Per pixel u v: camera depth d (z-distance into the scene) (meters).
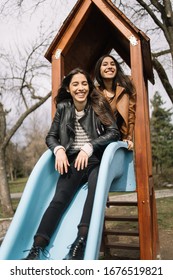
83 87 2.70
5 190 10.58
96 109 2.74
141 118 3.33
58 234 2.36
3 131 11.05
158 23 8.66
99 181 2.20
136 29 3.34
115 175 2.66
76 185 2.55
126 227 6.50
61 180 2.55
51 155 2.64
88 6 3.51
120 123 3.31
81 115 2.75
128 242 5.38
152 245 3.54
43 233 2.22
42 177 2.50
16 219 2.18
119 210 8.42
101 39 4.51
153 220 4.02
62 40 3.57
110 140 2.59
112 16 3.46
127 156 3.10
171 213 7.79
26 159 37.22
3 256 2.02
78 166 2.41
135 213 7.94
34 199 2.38
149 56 3.63
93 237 1.94
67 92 2.91
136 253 4.87
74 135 2.69
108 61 3.46
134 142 3.34
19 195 18.44
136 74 3.38
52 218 2.31
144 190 3.24
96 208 2.06
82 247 2.10
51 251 2.25
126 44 4.25
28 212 2.28
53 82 3.52
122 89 3.33
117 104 3.29
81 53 4.30
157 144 24.75
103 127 2.74
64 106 2.78
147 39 3.33
